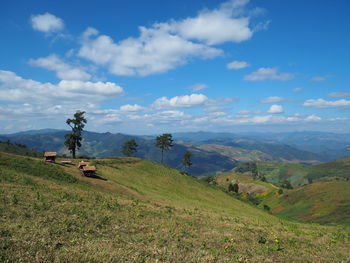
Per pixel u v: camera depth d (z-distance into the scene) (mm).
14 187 25766
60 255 11562
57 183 36344
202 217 29391
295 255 17031
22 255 10914
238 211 59344
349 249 20766
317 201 107625
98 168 66188
